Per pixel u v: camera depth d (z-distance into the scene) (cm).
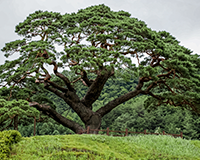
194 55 2920
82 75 2805
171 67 2525
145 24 2988
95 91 2795
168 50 2566
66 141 1647
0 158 1309
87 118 2792
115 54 2356
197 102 2638
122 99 2930
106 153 1559
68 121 2898
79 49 2412
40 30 2686
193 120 5841
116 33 2591
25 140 1550
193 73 2659
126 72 2384
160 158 1655
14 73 2473
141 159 1606
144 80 2878
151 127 6581
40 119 3409
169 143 1953
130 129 6475
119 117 6975
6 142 1427
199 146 2006
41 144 1527
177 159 1664
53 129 7119
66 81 2744
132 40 2672
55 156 1408
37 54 2512
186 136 5550
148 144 1878
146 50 2609
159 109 6838
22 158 1345
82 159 1424
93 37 2483
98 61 2305
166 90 3416
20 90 2842
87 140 1741
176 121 6238
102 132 7056
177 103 3102
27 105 2269
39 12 2922
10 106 2200
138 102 7488
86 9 3212
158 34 3036
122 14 3238
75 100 2805
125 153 1658
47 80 2733
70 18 2898
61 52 2680
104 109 2889
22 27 2739
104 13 3089
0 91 2820
